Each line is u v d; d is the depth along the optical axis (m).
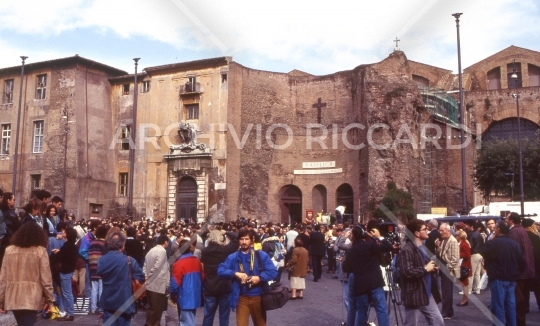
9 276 7.77
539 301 12.88
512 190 44.75
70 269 12.20
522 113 54.75
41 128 43.53
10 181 43.69
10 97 45.25
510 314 9.93
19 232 7.95
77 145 41.62
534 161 44.75
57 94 42.94
